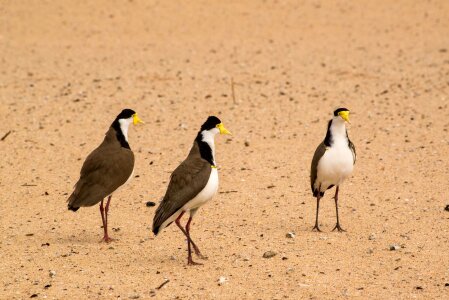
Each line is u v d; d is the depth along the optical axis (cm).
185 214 1419
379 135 1880
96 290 1064
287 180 1594
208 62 2664
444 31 3084
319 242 1244
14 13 3269
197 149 1175
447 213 1363
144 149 1822
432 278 1081
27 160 1762
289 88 2314
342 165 1298
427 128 1919
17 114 2098
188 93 2277
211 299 1026
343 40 2978
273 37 3034
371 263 1145
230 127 1972
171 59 2714
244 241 1260
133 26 3177
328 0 3481
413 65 2580
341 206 1436
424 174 1598
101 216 1360
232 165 1694
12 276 1123
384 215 1373
